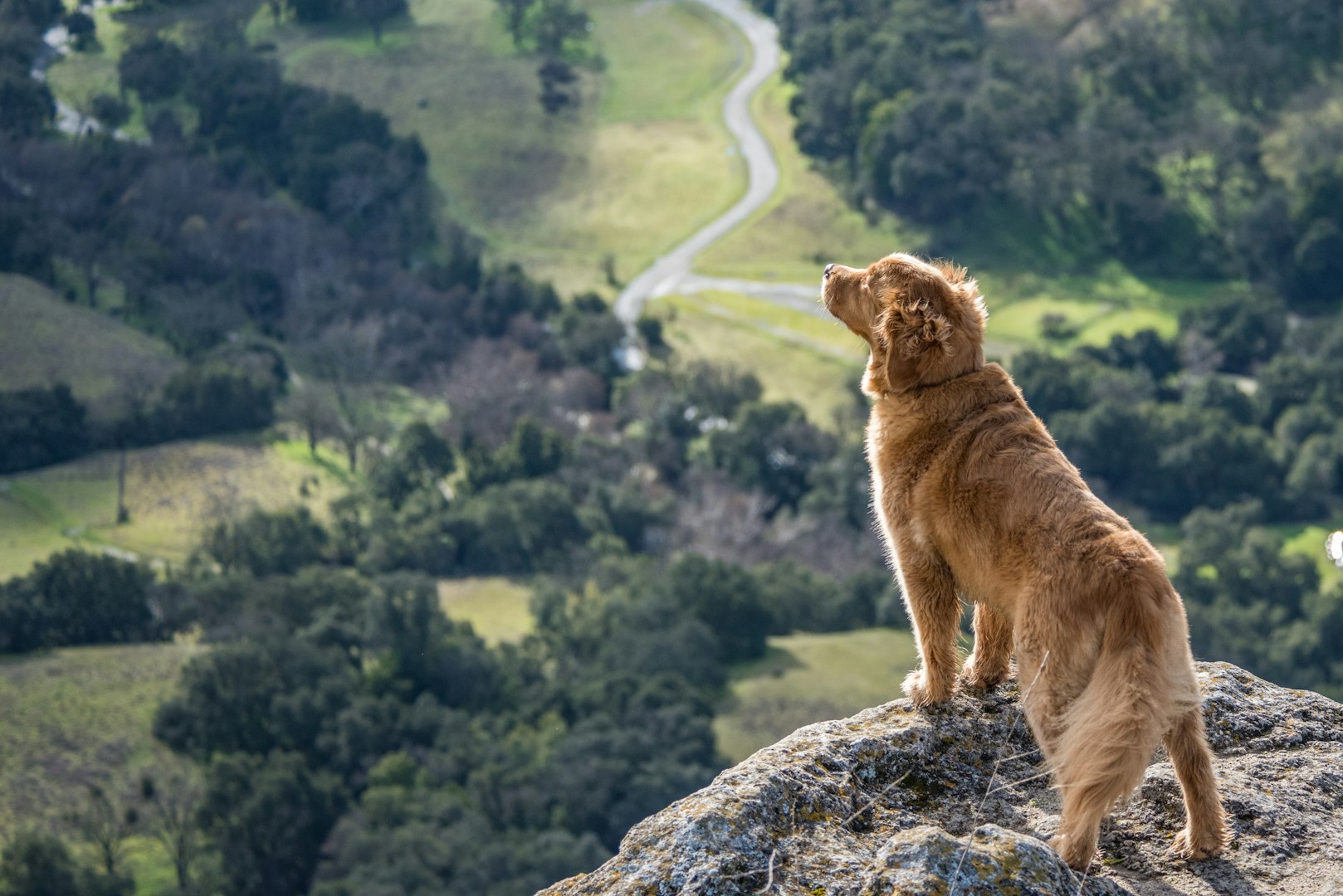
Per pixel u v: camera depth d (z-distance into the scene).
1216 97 171.38
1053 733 5.32
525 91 188.75
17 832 63.00
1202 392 116.06
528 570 98.75
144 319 132.88
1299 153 157.00
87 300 133.62
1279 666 81.25
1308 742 6.21
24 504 100.81
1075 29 185.12
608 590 90.31
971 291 6.56
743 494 107.44
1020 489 5.76
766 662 81.50
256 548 95.00
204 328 129.38
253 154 167.25
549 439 111.81
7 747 69.69
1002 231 153.25
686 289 149.00
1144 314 138.50
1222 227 149.50
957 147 154.88
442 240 159.12
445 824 63.62
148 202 149.75
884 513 6.44
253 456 111.56
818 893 5.02
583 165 174.75
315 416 113.88
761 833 5.26
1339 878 5.25
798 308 143.50
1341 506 104.44
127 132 170.88
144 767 69.56
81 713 73.44
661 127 183.25
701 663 78.31
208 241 143.38
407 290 140.62
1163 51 174.00
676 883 5.03
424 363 133.00
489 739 71.62
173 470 107.94
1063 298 142.75
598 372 130.38
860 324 6.79
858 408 123.25
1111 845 5.66
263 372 119.69
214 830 64.19
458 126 180.25
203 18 195.00
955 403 6.25
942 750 6.12
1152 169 153.38
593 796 65.56
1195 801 5.44
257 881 63.12
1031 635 5.43
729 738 73.38
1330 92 169.12
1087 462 108.56
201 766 70.50
